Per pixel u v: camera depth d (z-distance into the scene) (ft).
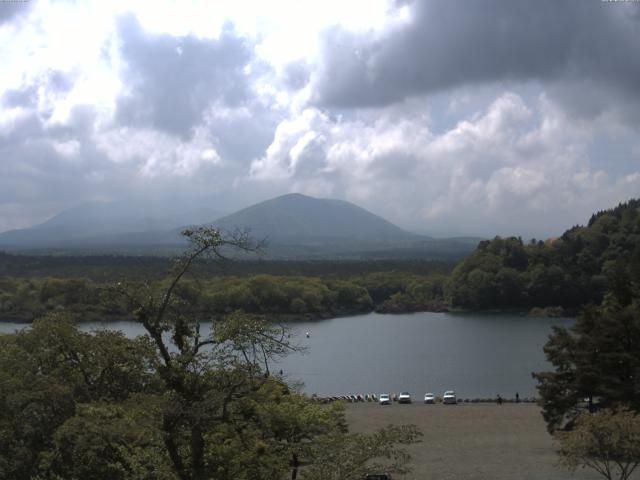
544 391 164.14
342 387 309.22
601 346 158.10
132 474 73.46
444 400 258.57
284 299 638.53
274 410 82.79
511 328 534.78
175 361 66.64
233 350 68.54
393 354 403.95
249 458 70.03
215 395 65.51
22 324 495.41
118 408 74.08
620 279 198.18
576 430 119.03
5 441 90.99
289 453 77.97
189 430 68.74
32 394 91.20
